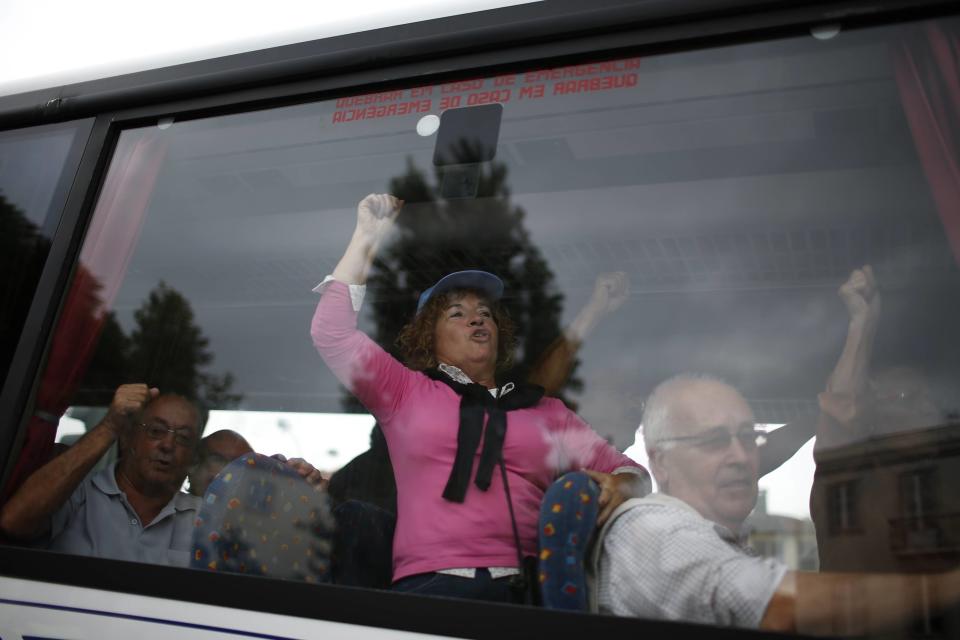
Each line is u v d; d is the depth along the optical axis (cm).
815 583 133
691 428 155
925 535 136
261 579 151
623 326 167
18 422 178
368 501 162
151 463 181
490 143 168
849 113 149
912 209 148
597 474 153
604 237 170
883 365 149
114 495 177
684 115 156
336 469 168
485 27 161
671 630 126
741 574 136
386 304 178
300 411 177
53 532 174
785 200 158
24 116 198
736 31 147
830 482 146
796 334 158
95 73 195
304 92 176
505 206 172
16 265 191
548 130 164
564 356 168
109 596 159
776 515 146
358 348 176
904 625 129
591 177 167
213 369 189
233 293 192
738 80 152
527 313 173
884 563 136
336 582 155
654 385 162
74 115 196
